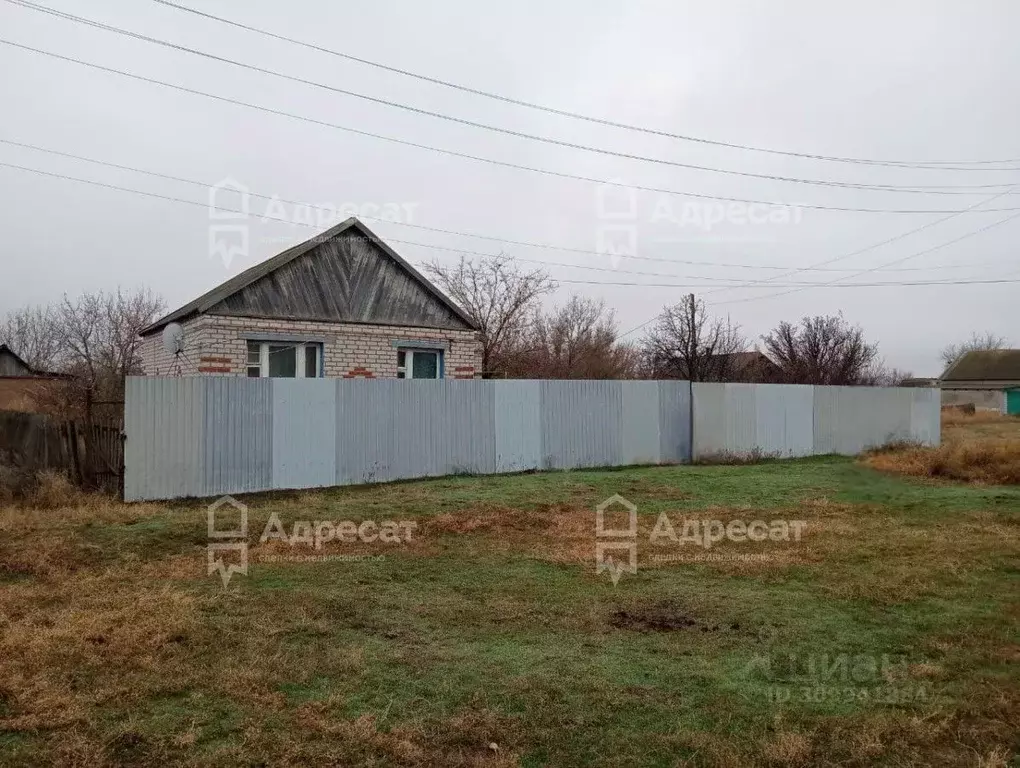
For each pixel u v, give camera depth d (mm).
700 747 3543
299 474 11641
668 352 30578
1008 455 14469
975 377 58188
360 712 3865
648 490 11766
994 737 3688
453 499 10602
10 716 3740
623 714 3900
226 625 5184
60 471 10492
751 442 17422
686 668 4535
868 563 7215
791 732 3680
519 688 4188
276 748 3473
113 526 8469
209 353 13461
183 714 3807
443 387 13305
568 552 7660
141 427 10188
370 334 15438
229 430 10977
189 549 7621
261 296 14219
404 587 6332
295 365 14773
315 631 5125
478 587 6352
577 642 5000
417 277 16266
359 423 12305
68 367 26281
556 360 28203
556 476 13445
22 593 5918
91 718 3738
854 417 19359
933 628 5309
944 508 10445
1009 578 6676
